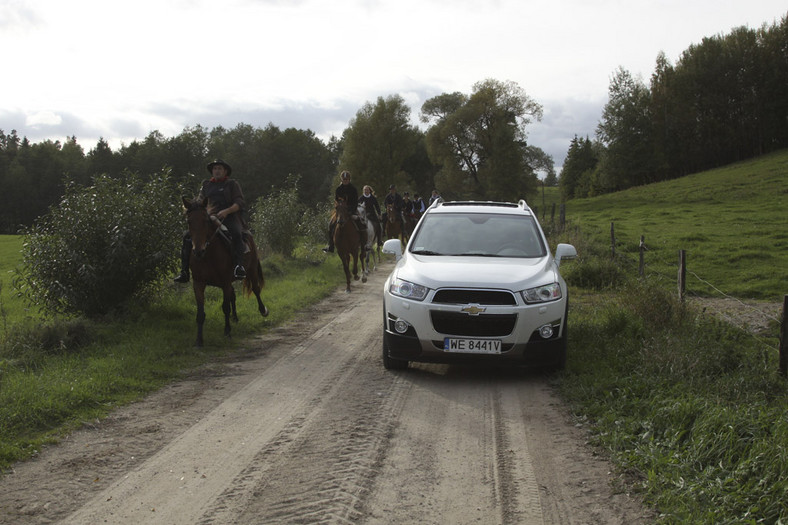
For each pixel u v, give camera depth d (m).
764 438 4.37
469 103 71.81
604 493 4.16
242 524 3.72
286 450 4.92
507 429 5.39
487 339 6.58
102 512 3.88
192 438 5.20
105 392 6.34
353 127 73.06
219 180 9.59
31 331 8.12
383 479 4.36
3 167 96.81
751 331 9.12
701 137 81.19
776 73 78.56
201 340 8.62
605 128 81.94
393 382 6.90
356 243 14.71
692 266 17.20
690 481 4.03
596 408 5.72
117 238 9.52
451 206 9.05
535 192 74.31
